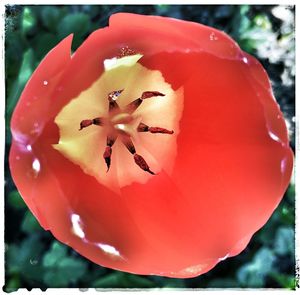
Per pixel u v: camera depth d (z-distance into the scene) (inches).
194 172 5.0
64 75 4.4
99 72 4.8
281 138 4.6
